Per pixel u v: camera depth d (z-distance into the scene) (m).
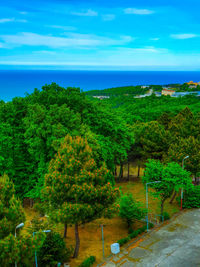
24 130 30.38
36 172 29.69
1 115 29.86
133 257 21.00
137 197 35.31
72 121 28.34
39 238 15.30
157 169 28.34
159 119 63.34
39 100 31.94
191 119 51.81
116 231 26.25
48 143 26.31
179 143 37.28
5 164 28.23
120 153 37.09
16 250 13.69
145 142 41.38
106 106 40.28
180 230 25.48
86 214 18.91
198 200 30.89
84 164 20.36
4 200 15.69
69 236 25.31
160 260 20.52
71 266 19.78
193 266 19.66
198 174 34.66
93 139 27.73
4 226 14.34
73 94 34.06
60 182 19.38
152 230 25.64
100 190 19.83
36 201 30.64
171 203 32.78
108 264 20.11
